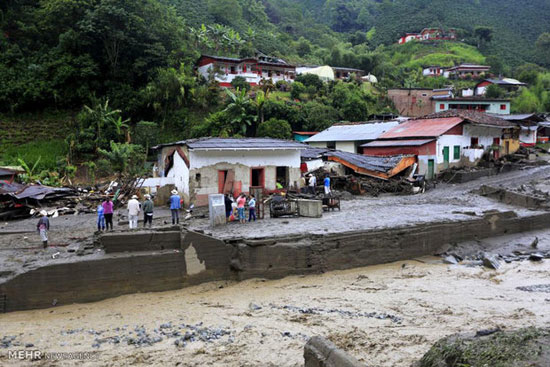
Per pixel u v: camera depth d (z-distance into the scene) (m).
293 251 15.77
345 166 35.62
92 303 13.09
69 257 13.66
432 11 136.75
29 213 26.05
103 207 19.31
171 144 28.12
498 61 96.31
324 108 59.34
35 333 10.70
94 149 47.47
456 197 28.70
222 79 66.38
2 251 16.08
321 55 105.44
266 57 76.50
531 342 6.83
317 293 13.92
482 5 144.75
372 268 17.08
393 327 10.80
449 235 19.73
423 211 22.84
